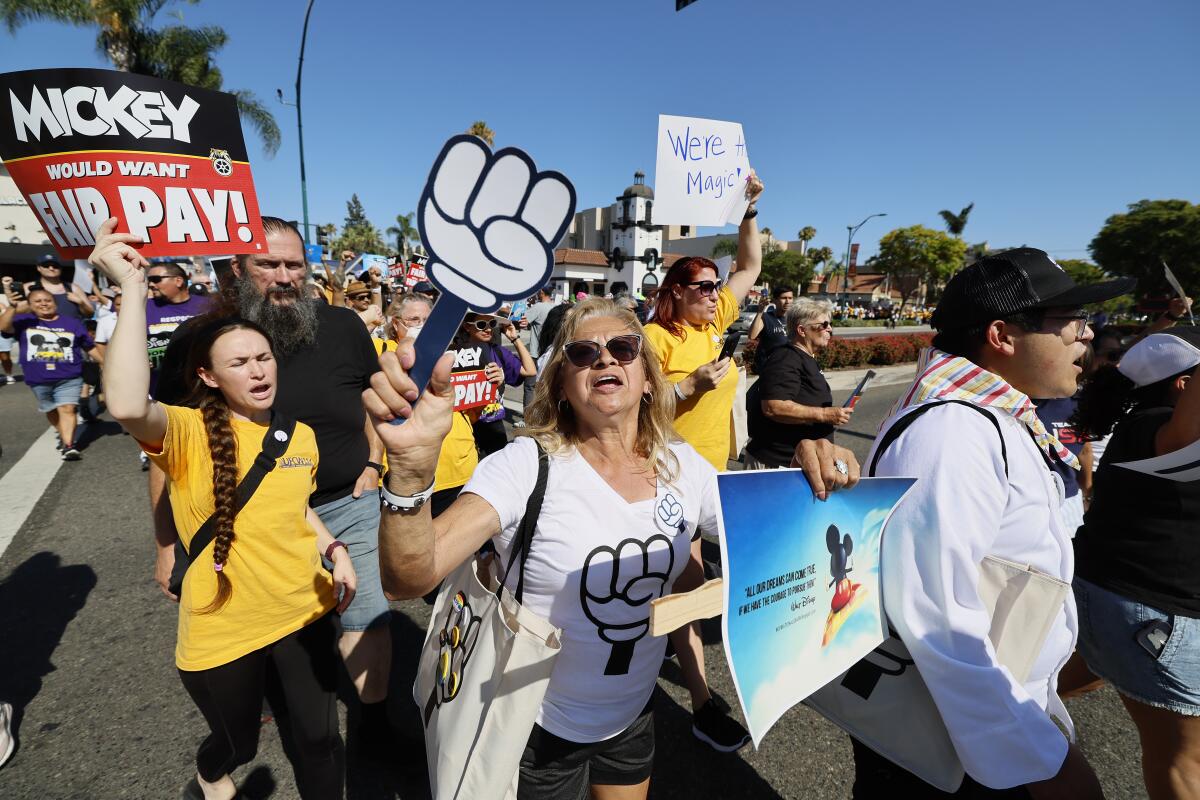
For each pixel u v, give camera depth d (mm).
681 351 2564
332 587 1711
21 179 1533
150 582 3223
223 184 1735
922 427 1225
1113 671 1597
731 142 2691
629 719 1377
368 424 2162
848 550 1171
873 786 1395
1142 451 1542
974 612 1151
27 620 2848
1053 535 1271
